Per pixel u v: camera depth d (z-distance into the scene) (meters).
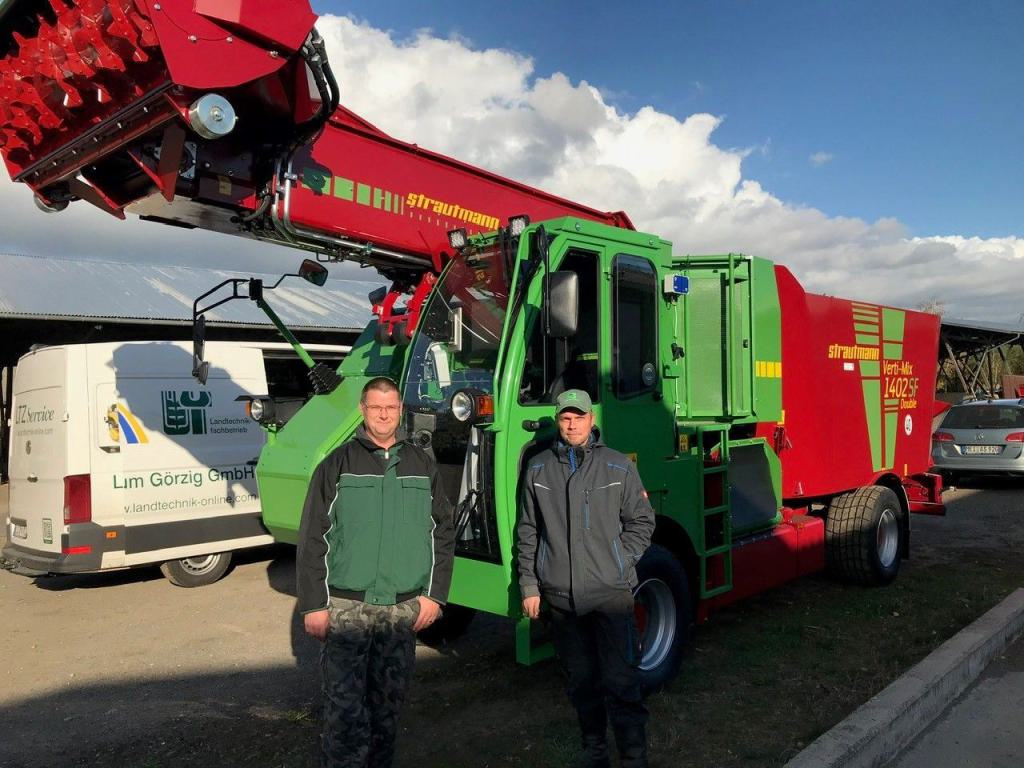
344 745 3.07
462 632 5.90
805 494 6.65
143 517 7.20
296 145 4.47
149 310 15.72
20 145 4.22
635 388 4.86
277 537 5.23
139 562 7.15
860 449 7.32
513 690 4.88
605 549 3.45
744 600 6.75
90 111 3.98
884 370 7.75
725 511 5.39
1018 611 5.77
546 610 4.12
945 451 13.69
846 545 6.90
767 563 5.99
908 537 7.54
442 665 5.36
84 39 3.60
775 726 4.23
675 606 4.73
